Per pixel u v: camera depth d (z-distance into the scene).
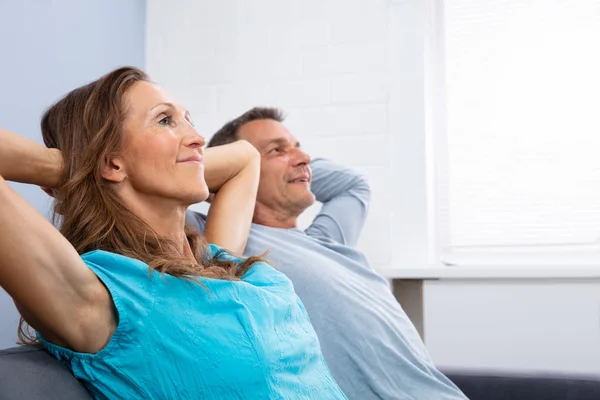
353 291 1.61
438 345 2.26
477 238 2.60
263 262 1.26
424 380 1.54
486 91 2.64
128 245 1.09
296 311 1.18
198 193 1.17
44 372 0.90
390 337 1.58
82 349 0.96
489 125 2.63
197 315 1.01
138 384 0.96
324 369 1.18
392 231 2.52
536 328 2.19
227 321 1.03
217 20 2.71
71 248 0.94
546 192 2.56
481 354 2.22
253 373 1.00
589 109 2.55
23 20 1.92
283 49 2.65
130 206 1.15
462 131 2.65
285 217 1.91
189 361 0.98
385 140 2.55
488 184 2.61
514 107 2.62
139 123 1.15
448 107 2.67
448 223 2.62
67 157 1.13
